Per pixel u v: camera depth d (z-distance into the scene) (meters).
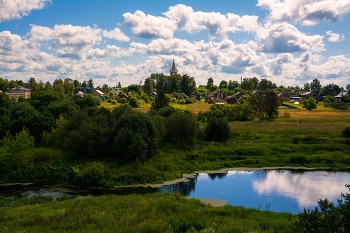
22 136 39.22
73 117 49.12
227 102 172.38
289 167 46.78
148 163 41.41
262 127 73.56
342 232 12.22
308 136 59.06
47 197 29.75
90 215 20.61
